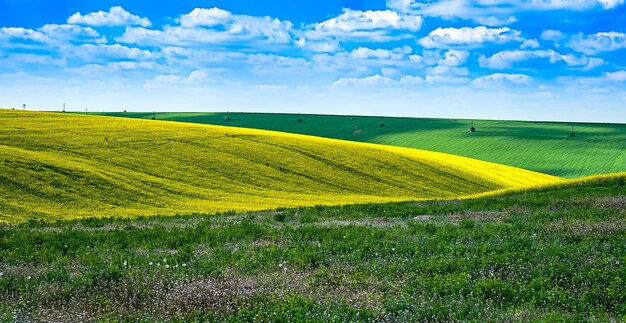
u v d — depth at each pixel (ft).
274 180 232.53
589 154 511.40
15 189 167.32
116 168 211.82
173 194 190.49
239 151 266.77
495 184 296.10
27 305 39.55
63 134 252.42
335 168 265.95
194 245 67.62
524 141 566.77
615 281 44.57
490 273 48.88
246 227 81.71
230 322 34.76
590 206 103.86
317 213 108.17
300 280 47.19
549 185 173.58
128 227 86.43
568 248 59.11
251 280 46.65
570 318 35.45
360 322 35.29
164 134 279.69
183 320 35.14
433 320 36.29
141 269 50.96
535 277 47.57
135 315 36.22
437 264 51.88
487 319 35.76
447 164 320.09
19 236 74.43
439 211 106.63
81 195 172.86
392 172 277.44
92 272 47.03
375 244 65.87
